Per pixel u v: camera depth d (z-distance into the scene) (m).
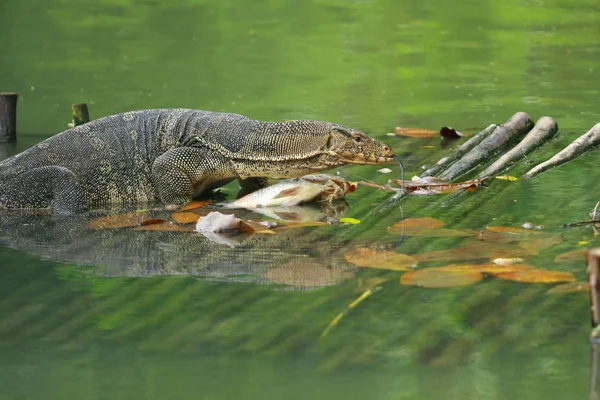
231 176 12.98
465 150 15.22
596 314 8.25
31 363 8.07
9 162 12.88
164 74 21.67
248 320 8.86
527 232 11.14
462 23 28.19
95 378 7.77
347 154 12.59
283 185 12.88
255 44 25.27
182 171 12.75
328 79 21.22
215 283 9.81
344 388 7.51
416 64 22.83
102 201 12.92
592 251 8.21
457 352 8.14
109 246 11.11
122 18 28.83
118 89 20.14
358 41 25.67
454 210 12.28
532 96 19.28
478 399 7.30
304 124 12.75
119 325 8.82
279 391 7.46
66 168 12.76
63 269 10.32
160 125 13.09
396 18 28.98
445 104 18.77
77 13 29.50
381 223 11.77
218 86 20.44
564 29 27.03
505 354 8.08
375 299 9.27
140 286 9.77
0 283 9.90
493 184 13.48
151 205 12.90
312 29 27.34
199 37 26.19
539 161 14.56
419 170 14.28
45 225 12.02
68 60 23.22
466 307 9.02
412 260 10.25
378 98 19.41
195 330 8.68
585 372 7.73
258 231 11.55
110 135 13.05
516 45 24.92
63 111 18.28
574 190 13.01
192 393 7.47
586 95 19.22
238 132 12.86
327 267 10.20
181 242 11.21
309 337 8.48
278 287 9.66
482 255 10.33
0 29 27.12
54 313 9.12
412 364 7.92
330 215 12.21
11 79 21.17
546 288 9.38
